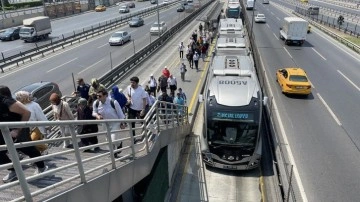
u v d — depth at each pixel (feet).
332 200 34.88
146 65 88.53
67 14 214.90
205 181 40.16
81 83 37.91
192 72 82.43
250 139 40.78
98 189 17.48
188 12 207.31
